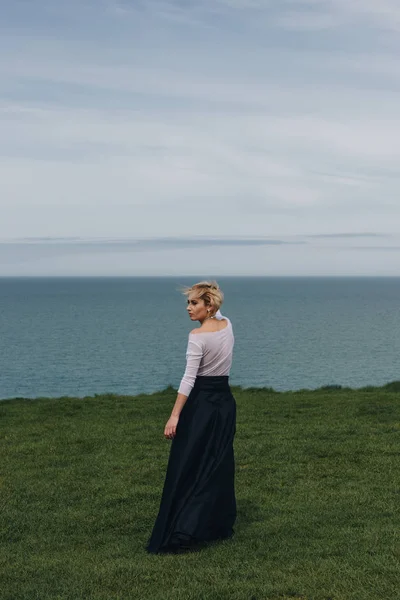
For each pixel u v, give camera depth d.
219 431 6.53
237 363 73.69
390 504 7.84
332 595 5.18
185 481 6.45
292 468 9.77
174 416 6.42
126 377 62.75
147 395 20.95
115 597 5.29
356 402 16.98
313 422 13.85
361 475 9.27
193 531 6.29
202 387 6.54
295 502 8.05
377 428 12.86
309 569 5.75
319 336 109.69
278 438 11.98
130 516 7.73
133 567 5.91
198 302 6.58
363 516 7.41
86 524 7.51
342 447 11.01
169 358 78.56
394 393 19.80
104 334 113.81
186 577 5.66
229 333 6.61
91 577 5.74
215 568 5.84
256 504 8.02
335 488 8.69
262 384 57.59
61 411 16.67
